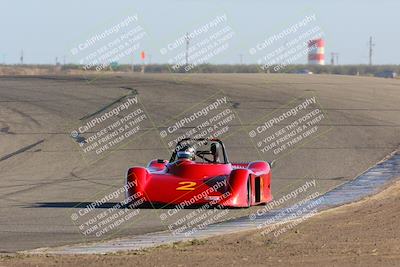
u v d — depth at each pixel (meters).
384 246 29.23
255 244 30.20
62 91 112.06
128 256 27.59
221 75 136.75
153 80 122.75
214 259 26.80
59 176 59.75
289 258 26.94
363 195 46.66
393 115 90.44
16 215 40.62
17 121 88.19
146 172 42.59
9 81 128.62
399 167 60.22
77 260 26.69
